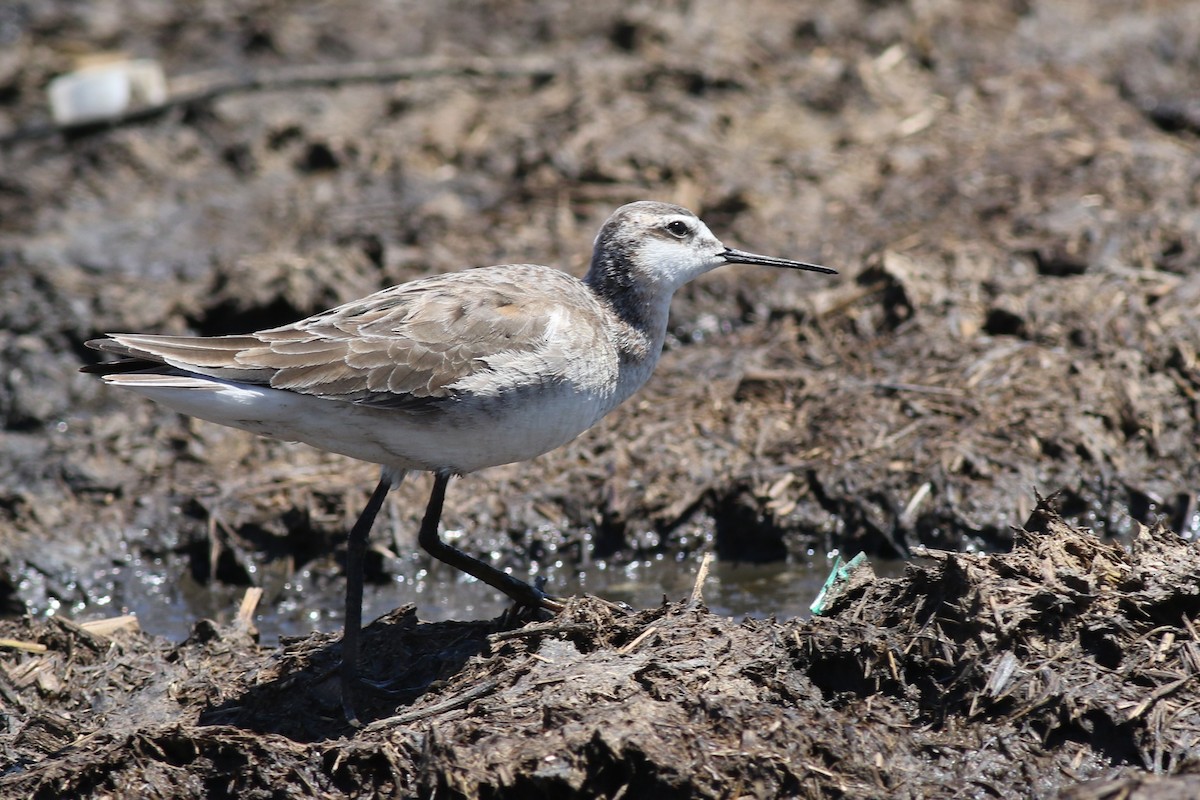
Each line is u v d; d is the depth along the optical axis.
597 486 13.61
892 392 14.10
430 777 8.41
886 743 8.52
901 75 21.42
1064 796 7.71
